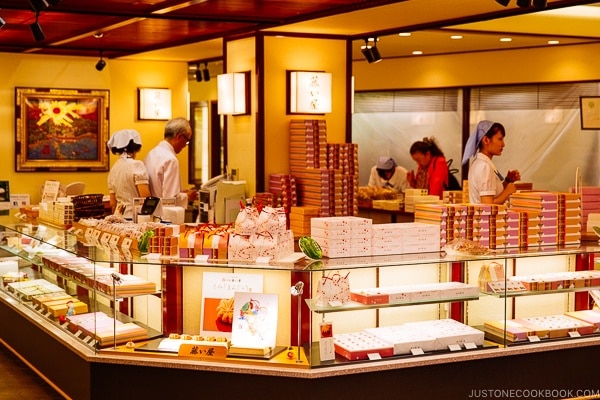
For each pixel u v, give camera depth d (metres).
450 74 12.16
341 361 5.00
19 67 10.94
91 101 11.34
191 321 5.44
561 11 8.90
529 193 6.16
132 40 9.87
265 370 4.93
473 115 12.12
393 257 5.43
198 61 11.84
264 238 5.31
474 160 6.98
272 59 8.56
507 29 9.63
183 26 8.52
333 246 5.36
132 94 11.63
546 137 11.56
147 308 5.46
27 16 8.07
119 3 7.27
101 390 5.27
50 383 6.15
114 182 7.93
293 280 5.14
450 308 5.60
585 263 5.94
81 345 5.51
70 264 5.92
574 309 6.00
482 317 5.51
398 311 5.53
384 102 12.91
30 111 11.00
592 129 11.09
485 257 5.44
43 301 6.43
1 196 9.76
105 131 11.44
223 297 5.34
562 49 11.23
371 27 8.27
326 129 8.80
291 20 7.92
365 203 11.16
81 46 10.49
